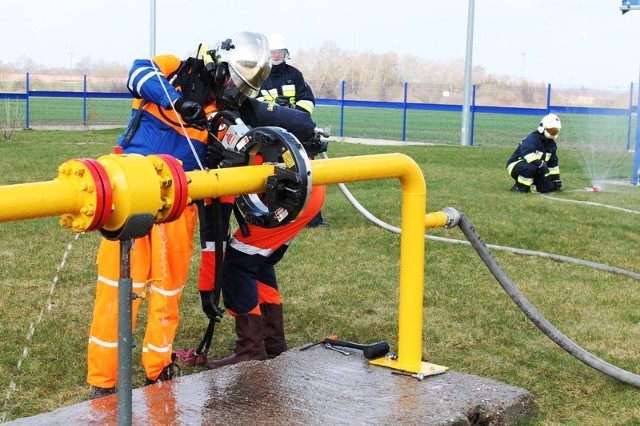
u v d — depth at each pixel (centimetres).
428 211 988
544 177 1227
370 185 1223
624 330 545
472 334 529
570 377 458
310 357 432
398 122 3447
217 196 319
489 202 1081
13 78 2580
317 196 448
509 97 3159
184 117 376
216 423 343
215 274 407
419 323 415
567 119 3073
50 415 343
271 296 479
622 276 694
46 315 540
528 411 400
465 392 392
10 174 1223
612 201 1155
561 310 585
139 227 267
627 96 2462
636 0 1392
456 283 650
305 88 827
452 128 3158
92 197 261
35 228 815
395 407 369
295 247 767
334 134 2714
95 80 2691
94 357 391
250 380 395
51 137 2055
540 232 877
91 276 645
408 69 5306
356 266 702
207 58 417
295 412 358
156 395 371
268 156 333
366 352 428
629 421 399
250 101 432
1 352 471
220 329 533
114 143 1889
